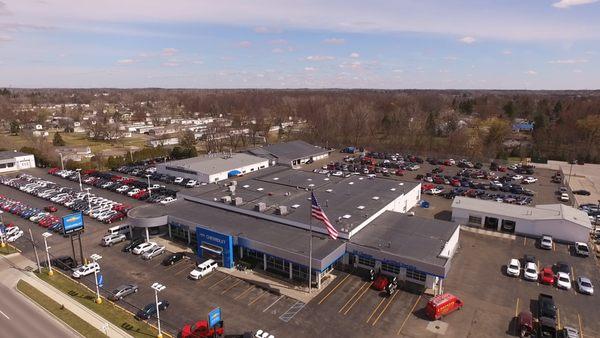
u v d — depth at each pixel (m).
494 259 55.72
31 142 143.50
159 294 46.00
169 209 64.06
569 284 47.69
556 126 156.50
